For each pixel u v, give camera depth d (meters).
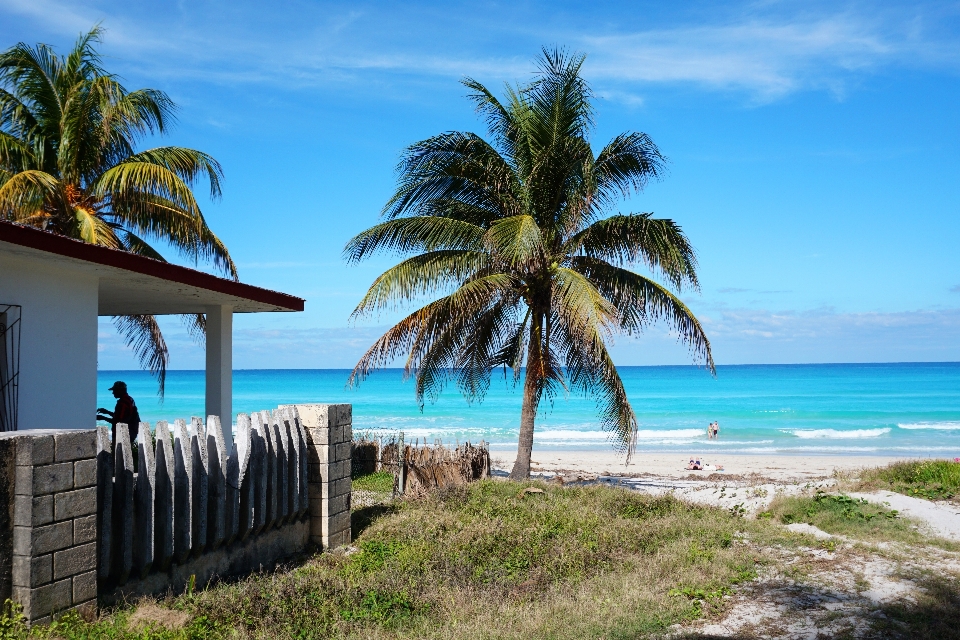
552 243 15.97
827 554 8.97
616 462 29.64
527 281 15.94
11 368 8.36
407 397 69.50
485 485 13.50
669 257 14.98
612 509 11.93
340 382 95.75
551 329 16.08
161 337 20.94
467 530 9.80
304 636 6.19
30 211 15.52
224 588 7.17
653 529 10.21
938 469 14.66
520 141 15.79
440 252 15.14
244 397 71.75
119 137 17.52
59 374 9.06
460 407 59.53
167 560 6.80
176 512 7.00
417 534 9.72
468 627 6.34
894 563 8.41
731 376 108.56
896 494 12.73
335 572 7.91
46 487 5.46
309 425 9.38
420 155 15.36
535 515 11.04
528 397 16.19
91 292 9.62
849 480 15.06
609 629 6.16
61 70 17.23
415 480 14.74
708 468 27.09
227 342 13.45
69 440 5.70
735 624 6.38
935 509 11.52
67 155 16.47
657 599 7.03
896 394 70.94
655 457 32.12
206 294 11.79
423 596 7.24
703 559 8.53
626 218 14.85
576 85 15.20
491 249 13.29
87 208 16.56
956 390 75.00
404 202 16.06
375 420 50.19
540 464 28.39
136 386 81.81
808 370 131.75
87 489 5.86
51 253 8.05
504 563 8.53
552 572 8.20
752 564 8.43
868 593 7.25
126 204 16.61
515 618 6.64
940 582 7.59
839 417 51.66
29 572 5.31
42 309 8.83
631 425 15.45
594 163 15.18
